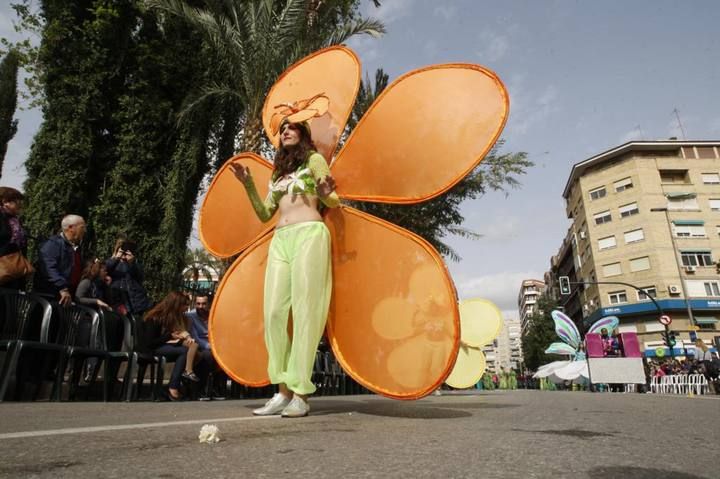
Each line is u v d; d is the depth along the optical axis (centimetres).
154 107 1257
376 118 335
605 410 332
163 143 1295
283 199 304
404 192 314
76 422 206
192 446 140
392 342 284
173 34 1323
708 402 484
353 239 314
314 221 292
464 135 305
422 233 1688
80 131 1185
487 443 155
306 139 318
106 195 1200
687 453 143
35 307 426
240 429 185
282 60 1134
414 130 321
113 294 575
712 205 4134
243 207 397
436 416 265
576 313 6109
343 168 335
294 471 108
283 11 1143
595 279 4456
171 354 526
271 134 358
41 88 1215
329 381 878
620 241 4300
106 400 432
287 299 285
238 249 390
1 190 435
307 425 204
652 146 4272
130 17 1280
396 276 293
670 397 688
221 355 348
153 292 995
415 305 282
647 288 4050
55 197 1140
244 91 1256
